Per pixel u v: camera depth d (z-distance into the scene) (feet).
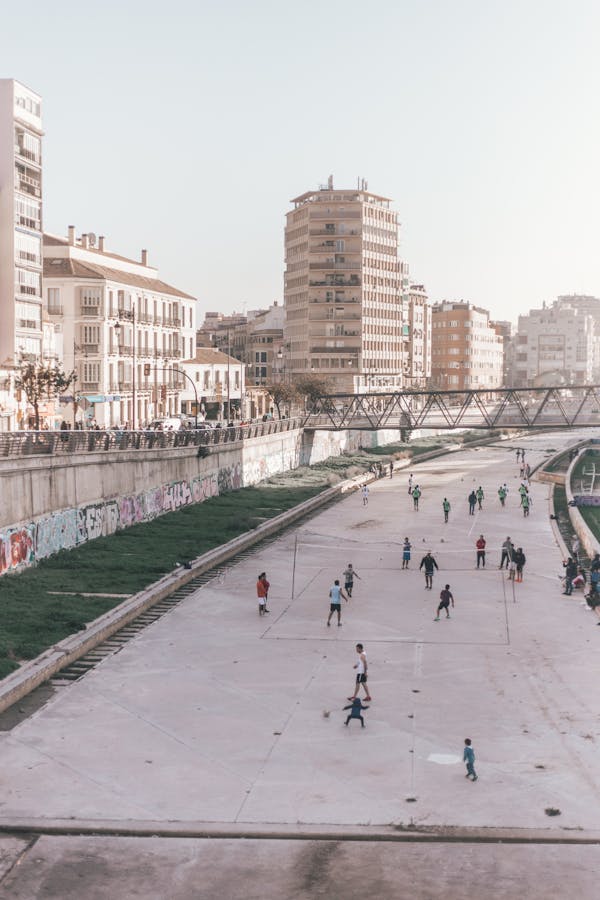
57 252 388.37
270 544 236.43
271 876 79.61
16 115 310.45
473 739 107.65
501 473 422.41
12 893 76.95
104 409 385.09
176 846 84.17
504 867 80.79
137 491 243.81
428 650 143.43
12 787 94.22
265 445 365.81
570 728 111.04
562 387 380.37
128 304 408.26
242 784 95.61
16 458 177.17
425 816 89.04
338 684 126.72
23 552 181.16
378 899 76.33
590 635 151.84
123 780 96.17
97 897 76.64
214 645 144.36
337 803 91.61
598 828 86.89
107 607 156.46
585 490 355.97
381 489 362.74
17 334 314.14
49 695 119.85
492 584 191.72
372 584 191.42
